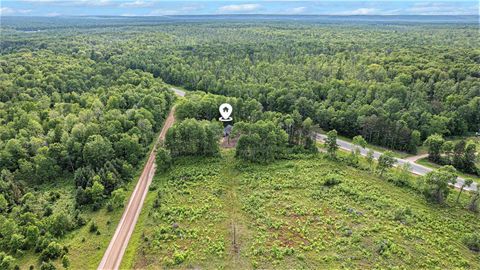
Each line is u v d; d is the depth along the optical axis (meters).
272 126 96.25
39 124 106.06
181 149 98.88
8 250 63.47
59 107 122.19
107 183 82.25
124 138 94.44
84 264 60.59
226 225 70.12
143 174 91.69
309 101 127.88
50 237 65.00
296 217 72.19
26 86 144.50
